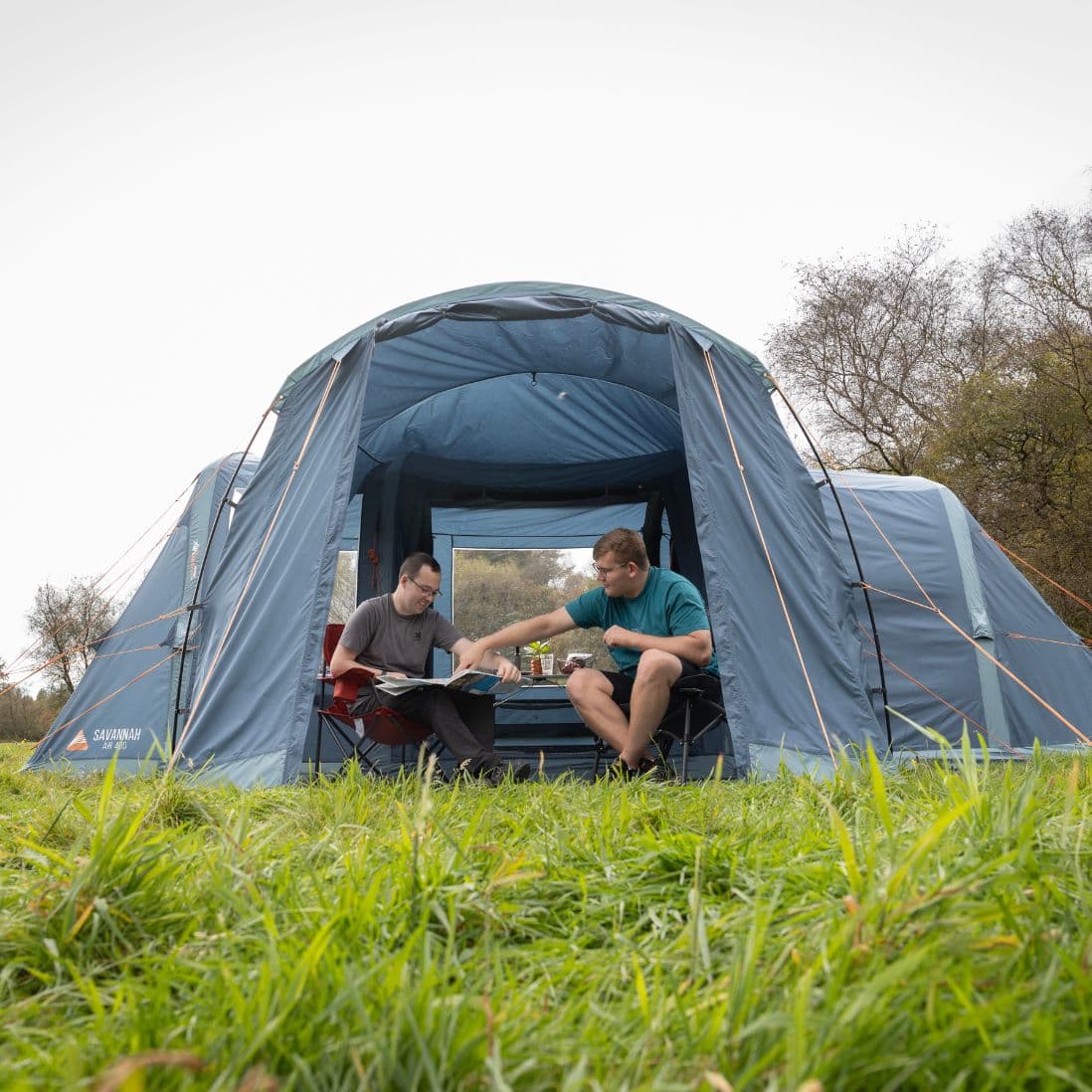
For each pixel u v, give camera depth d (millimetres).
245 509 5148
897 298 19641
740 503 4723
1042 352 16406
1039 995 1024
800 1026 887
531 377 6719
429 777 1814
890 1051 944
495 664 4766
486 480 7793
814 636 4637
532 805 2578
